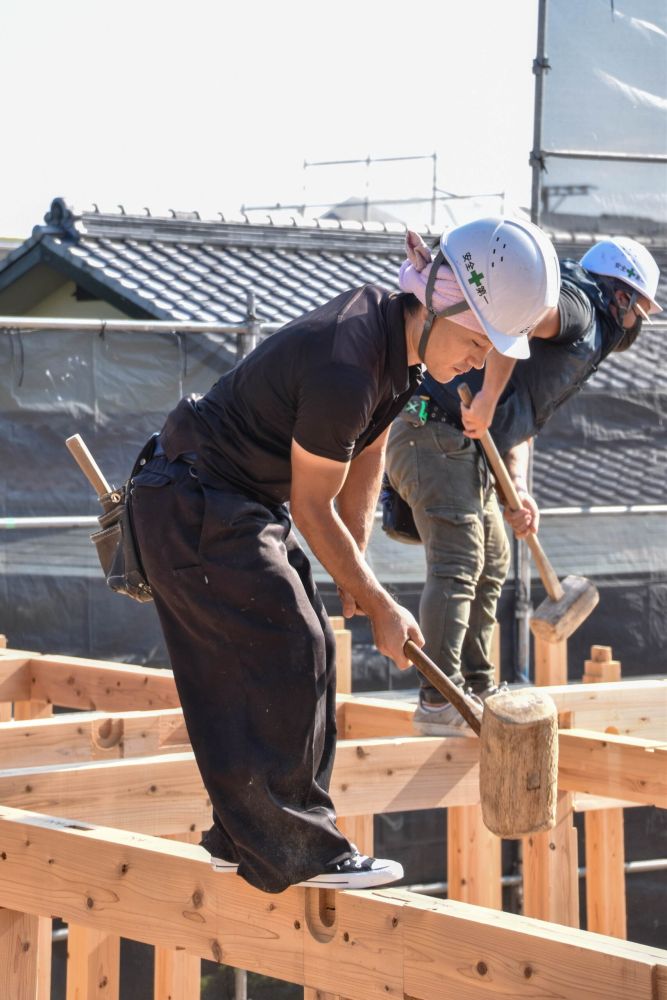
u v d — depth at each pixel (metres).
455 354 2.95
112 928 3.22
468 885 5.22
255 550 2.88
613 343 5.18
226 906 3.01
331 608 9.05
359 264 13.28
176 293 11.71
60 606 8.36
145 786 4.17
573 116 9.20
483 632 5.08
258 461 2.93
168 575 2.94
